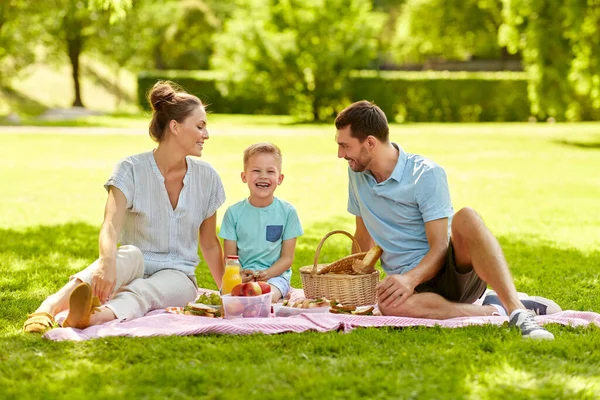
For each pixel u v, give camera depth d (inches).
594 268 277.4
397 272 191.8
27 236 333.4
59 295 176.2
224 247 210.5
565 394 127.6
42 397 127.3
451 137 1024.2
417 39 1916.8
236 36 1309.1
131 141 900.0
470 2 1786.4
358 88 1396.4
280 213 210.1
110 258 173.8
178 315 174.1
